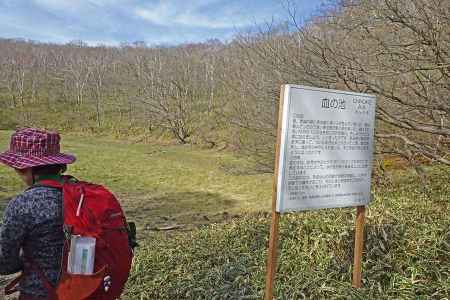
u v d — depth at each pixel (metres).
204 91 39.38
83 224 2.20
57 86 51.56
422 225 5.03
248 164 12.82
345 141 3.84
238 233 6.25
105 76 52.06
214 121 30.14
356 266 4.09
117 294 2.37
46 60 60.94
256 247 5.49
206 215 11.94
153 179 18.58
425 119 7.83
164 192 15.92
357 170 3.96
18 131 2.42
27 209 2.19
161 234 9.19
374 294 3.98
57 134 2.45
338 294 3.97
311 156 3.63
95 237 2.21
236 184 17.11
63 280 2.19
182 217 11.71
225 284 4.48
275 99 8.92
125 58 56.66
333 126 3.74
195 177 18.83
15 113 42.84
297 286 4.20
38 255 2.21
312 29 7.73
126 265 2.36
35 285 2.22
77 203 2.23
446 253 4.34
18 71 52.97
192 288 4.55
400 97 7.36
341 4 7.02
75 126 39.94
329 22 7.36
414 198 7.13
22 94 47.12
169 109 34.03
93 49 68.31
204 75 41.53
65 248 2.21
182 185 17.23
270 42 8.98
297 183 3.58
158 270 5.24
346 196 3.91
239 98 11.36
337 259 4.62
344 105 3.79
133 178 18.84
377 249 4.60
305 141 3.58
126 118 40.06
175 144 30.78
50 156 2.36
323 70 6.96
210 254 5.51
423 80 6.91
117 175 19.55
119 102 45.22
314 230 5.31
